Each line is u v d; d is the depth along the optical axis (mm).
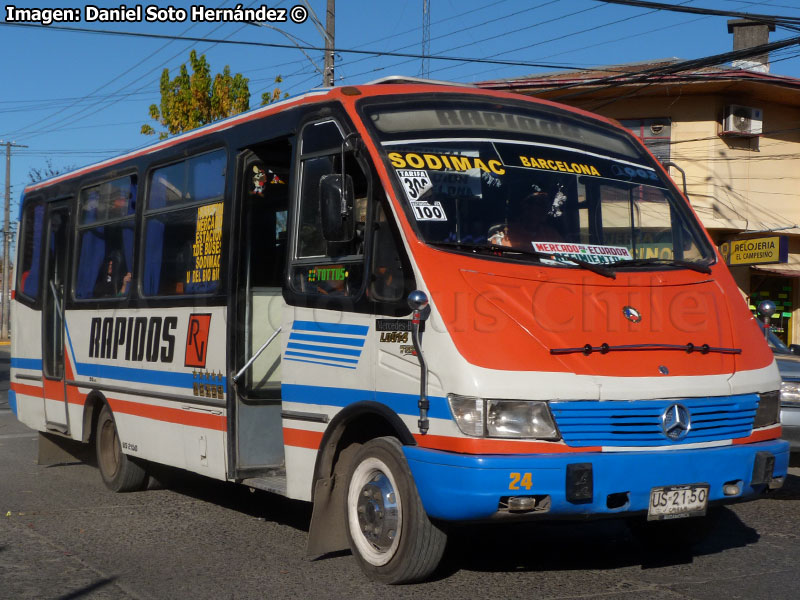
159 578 5598
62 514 7609
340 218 5480
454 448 4789
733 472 5195
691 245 6328
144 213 8320
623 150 6613
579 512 4816
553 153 6195
